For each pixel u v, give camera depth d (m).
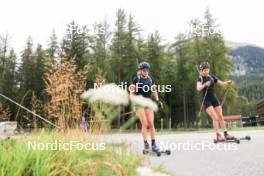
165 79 55.84
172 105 57.75
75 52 49.53
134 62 52.72
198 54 50.56
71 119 4.30
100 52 51.09
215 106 8.71
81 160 3.24
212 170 5.12
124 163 3.18
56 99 4.51
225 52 50.12
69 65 5.05
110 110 2.28
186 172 4.94
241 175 4.68
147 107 2.41
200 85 8.55
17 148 3.33
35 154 3.13
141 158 3.50
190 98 56.47
